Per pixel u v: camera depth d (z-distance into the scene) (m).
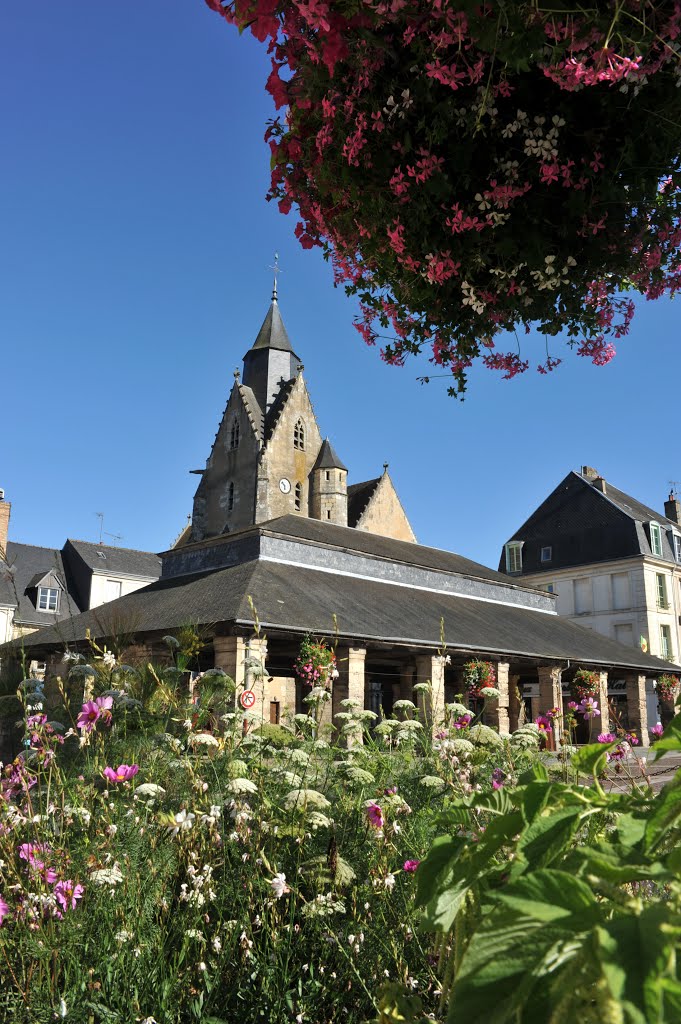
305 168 2.75
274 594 18.61
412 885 2.85
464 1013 0.89
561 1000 0.82
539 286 2.64
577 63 1.95
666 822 1.12
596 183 2.40
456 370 3.28
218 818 3.26
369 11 2.09
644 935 0.81
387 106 2.40
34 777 3.38
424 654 19.50
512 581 32.44
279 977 2.76
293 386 52.22
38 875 2.72
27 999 2.46
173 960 2.77
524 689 31.84
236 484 49.75
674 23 1.90
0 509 44.41
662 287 2.90
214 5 2.11
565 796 1.38
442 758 4.11
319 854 3.27
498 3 1.86
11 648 7.80
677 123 2.28
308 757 4.50
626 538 42.00
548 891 0.93
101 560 48.75
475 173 2.43
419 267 2.75
